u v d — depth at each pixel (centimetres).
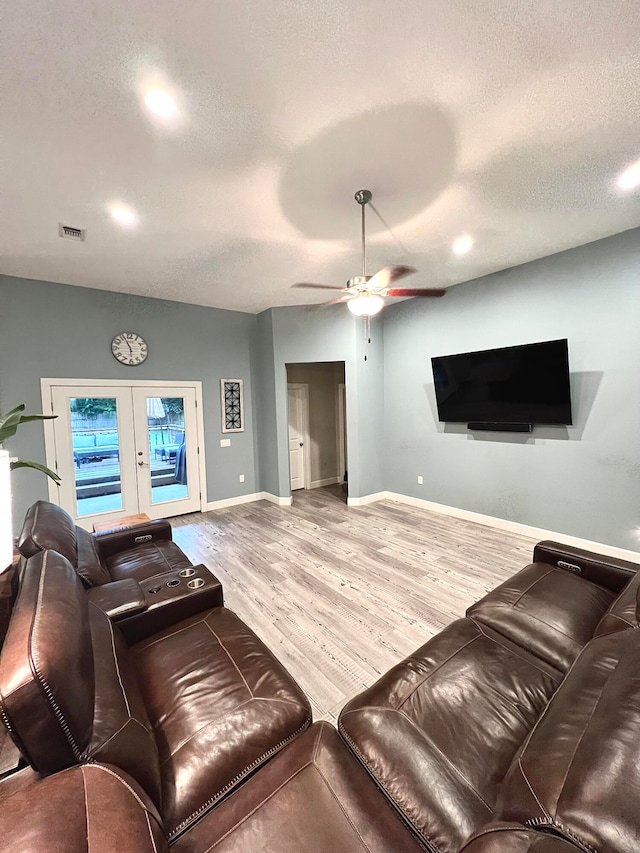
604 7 131
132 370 456
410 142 197
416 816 90
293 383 627
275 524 454
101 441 438
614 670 100
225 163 211
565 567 210
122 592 174
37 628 97
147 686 136
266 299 484
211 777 104
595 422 339
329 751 107
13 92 158
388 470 553
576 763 76
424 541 388
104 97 163
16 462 142
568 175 229
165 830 91
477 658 145
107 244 311
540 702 126
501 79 159
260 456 573
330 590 289
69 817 66
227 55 145
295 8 130
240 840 84
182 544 391
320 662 208
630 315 313
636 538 320
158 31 135
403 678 135
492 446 423
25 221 271
